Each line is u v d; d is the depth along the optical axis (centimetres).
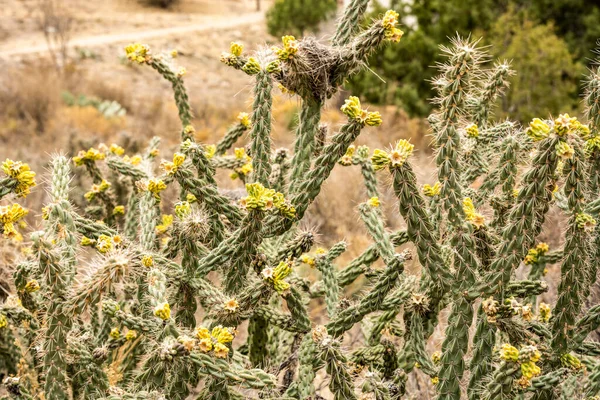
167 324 204
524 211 212
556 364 237
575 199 215
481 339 231
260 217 229
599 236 242
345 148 236
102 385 248
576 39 1220
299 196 241
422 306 263
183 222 236
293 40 242
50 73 1841
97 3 3966
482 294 223
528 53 1007
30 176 221
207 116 1559
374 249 295
